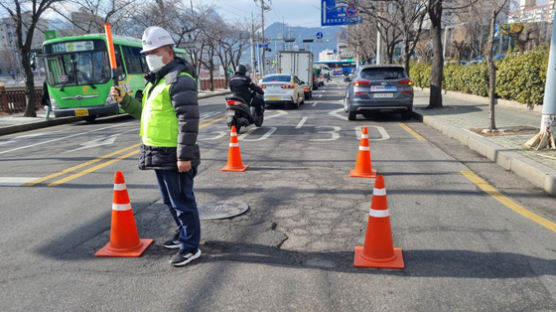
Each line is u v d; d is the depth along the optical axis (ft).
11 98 62.03
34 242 12.50
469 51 136.05
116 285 9.77
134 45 55.11
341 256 11.07
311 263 10.68
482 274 9.91
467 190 16.75
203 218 14.06
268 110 55.67
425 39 118.62
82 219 14.47
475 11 61.11
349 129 35.45
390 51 85.05
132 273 10.37
